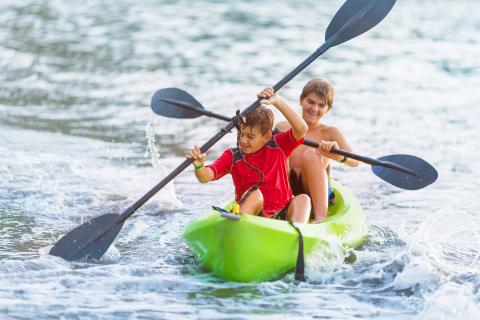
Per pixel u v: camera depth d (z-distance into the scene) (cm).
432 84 4956
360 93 4666
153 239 2327
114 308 1750
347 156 2178
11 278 1903
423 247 2214
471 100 4525
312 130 2430
